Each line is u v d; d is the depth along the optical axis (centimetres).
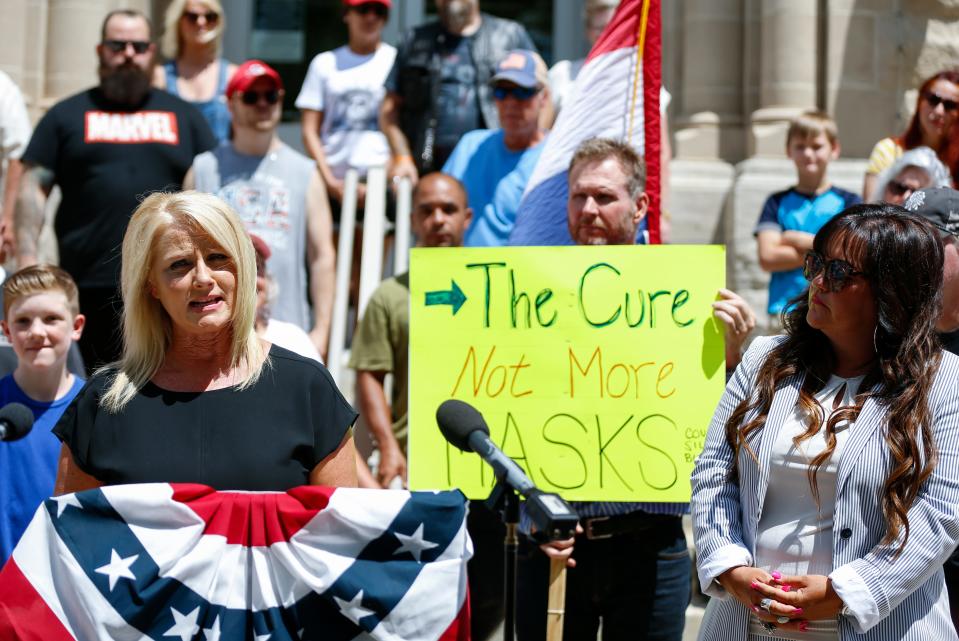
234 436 288
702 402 365
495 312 373
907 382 297
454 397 369
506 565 273
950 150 575
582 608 388
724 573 303
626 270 373
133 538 273
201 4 698
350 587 276
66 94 786
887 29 763
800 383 311
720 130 785
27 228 595
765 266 636
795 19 761
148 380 293
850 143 759
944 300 358
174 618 272
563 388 368
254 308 297
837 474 297
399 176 662
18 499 409
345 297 618
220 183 588
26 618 268
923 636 296
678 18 807
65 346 430
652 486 362
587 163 409
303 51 903
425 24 690
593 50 471
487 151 574
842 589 287
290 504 279
